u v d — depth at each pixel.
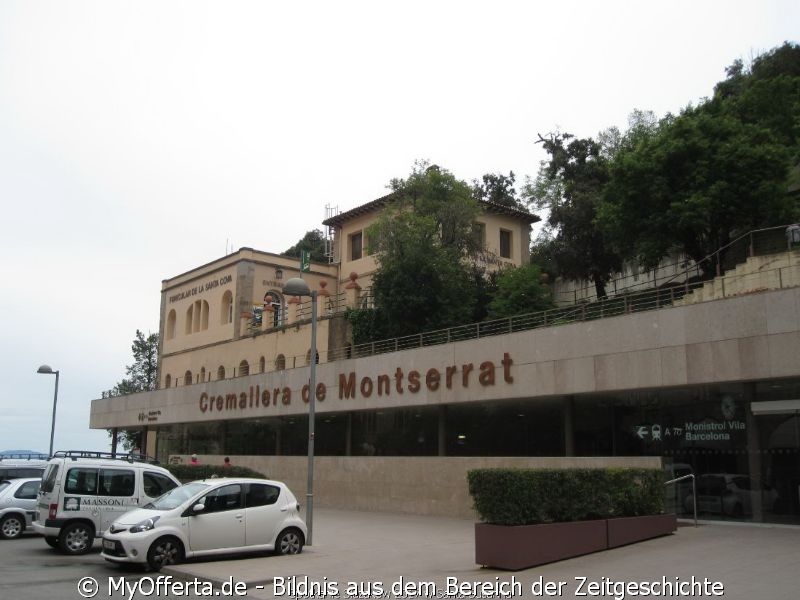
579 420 23.38
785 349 17.75
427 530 20.36
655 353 20.36
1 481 23.09
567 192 42.03
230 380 39.09
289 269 50.25
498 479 13.03
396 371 28.42
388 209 38.59
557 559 13.16
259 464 34.72
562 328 22.88
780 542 14.80
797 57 43.72
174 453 45.50
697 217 27.48
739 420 19.14
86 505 16.59
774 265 23.39
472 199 40.53
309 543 16.61
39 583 12.54
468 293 37.75
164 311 57.94
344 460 29.62
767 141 29.38
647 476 15.84
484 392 24.94
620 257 38.66
